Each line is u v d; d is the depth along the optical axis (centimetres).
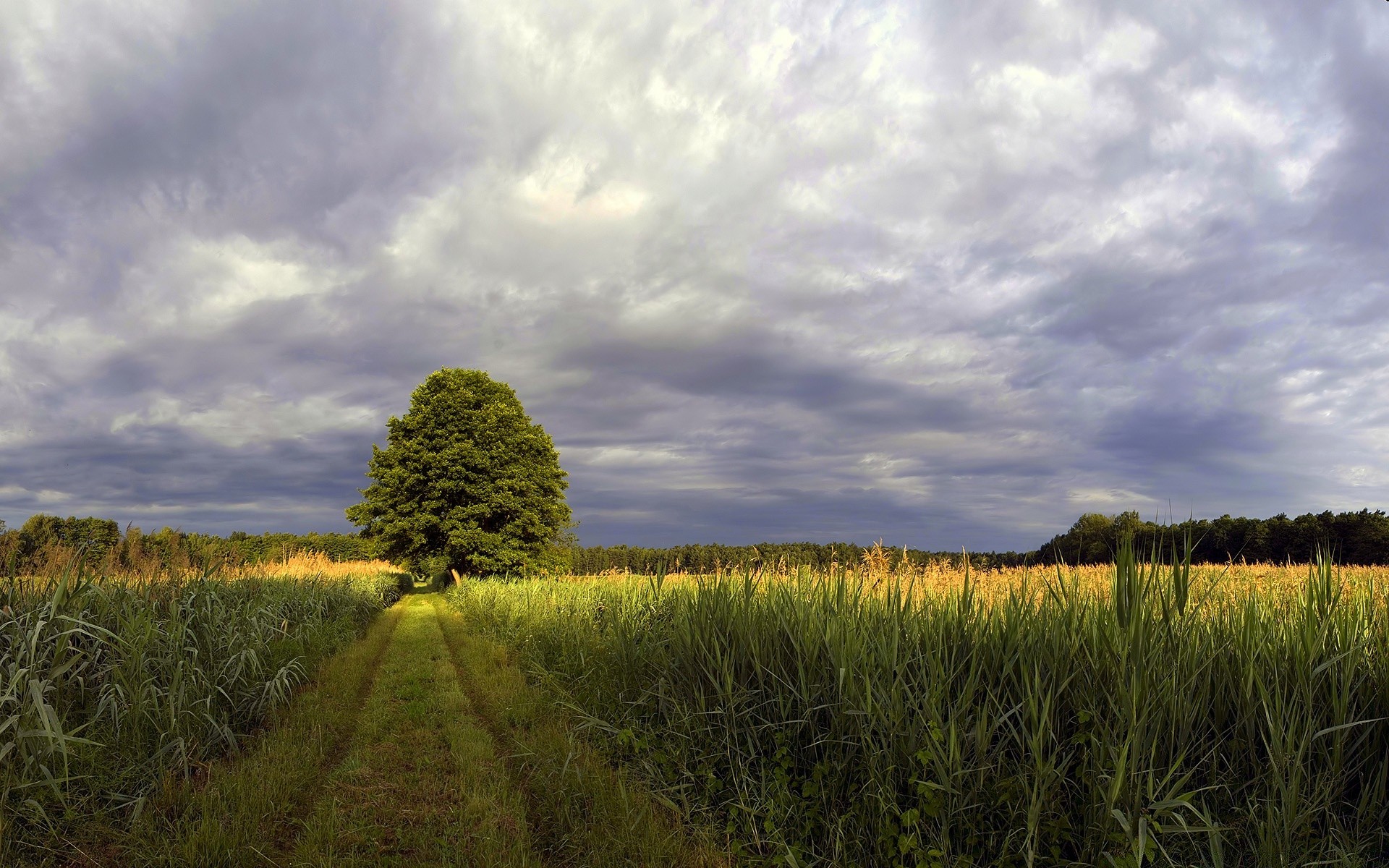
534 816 589
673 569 1108
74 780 556
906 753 432
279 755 688
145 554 1016
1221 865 329
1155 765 392
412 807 612
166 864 472
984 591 723
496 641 1535
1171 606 452
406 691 1069
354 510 3706
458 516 3553
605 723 725
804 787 468
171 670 728
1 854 463
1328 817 361
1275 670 421
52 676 586
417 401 3891
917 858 388
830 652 514
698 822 526
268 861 491
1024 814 385
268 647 1071
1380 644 434
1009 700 440
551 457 4238
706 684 638
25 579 709
